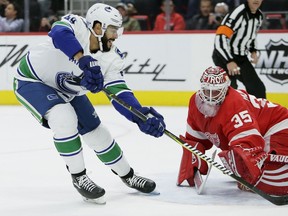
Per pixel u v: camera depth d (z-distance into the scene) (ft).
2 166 25.04
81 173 18.62
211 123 19.26
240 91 20.25
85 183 18.54
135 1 48.78
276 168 19.47
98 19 17.81
